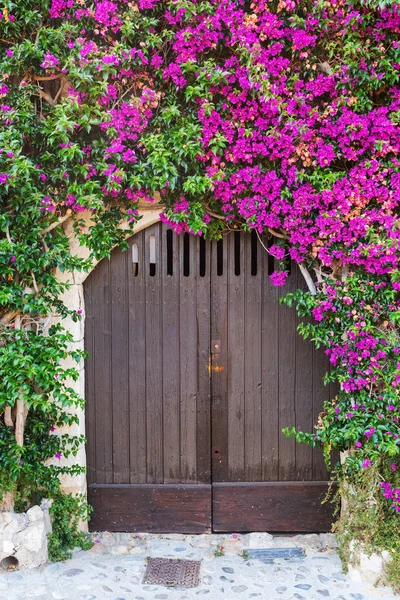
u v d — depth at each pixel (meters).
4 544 3.27
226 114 3.39
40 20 3.23
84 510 3.68
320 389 3.83
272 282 3.81
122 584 3.21
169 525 3.86
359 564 3.24
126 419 3.86
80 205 3.33
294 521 3.85
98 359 3.84
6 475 3.32
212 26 3.24
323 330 3.41
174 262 3.81
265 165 3.44
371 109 3.31
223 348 3.84
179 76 3.34
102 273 3.81
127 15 3.26
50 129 3.25
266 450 3.86
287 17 3.33
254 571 3.36
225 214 3.59
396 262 3.27
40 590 3.12
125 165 3.38
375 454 3.19
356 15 3.12
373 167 3.27
